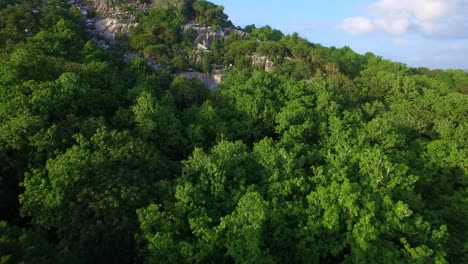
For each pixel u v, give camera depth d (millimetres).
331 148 55469
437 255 36656
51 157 43625
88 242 35406
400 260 35781
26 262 26672
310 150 54406
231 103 71000
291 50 109875
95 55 79938
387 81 89438
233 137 63281
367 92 86500
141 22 114375
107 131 49031
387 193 41719
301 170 46062
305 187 43125
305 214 39938
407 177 45344
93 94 59094
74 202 37594
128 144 47219
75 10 109188
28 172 41438
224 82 85312
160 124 57062
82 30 99000
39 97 49281
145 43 103375
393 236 38438
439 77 109750
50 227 36688
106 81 67750
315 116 64188
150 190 42219
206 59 103125
